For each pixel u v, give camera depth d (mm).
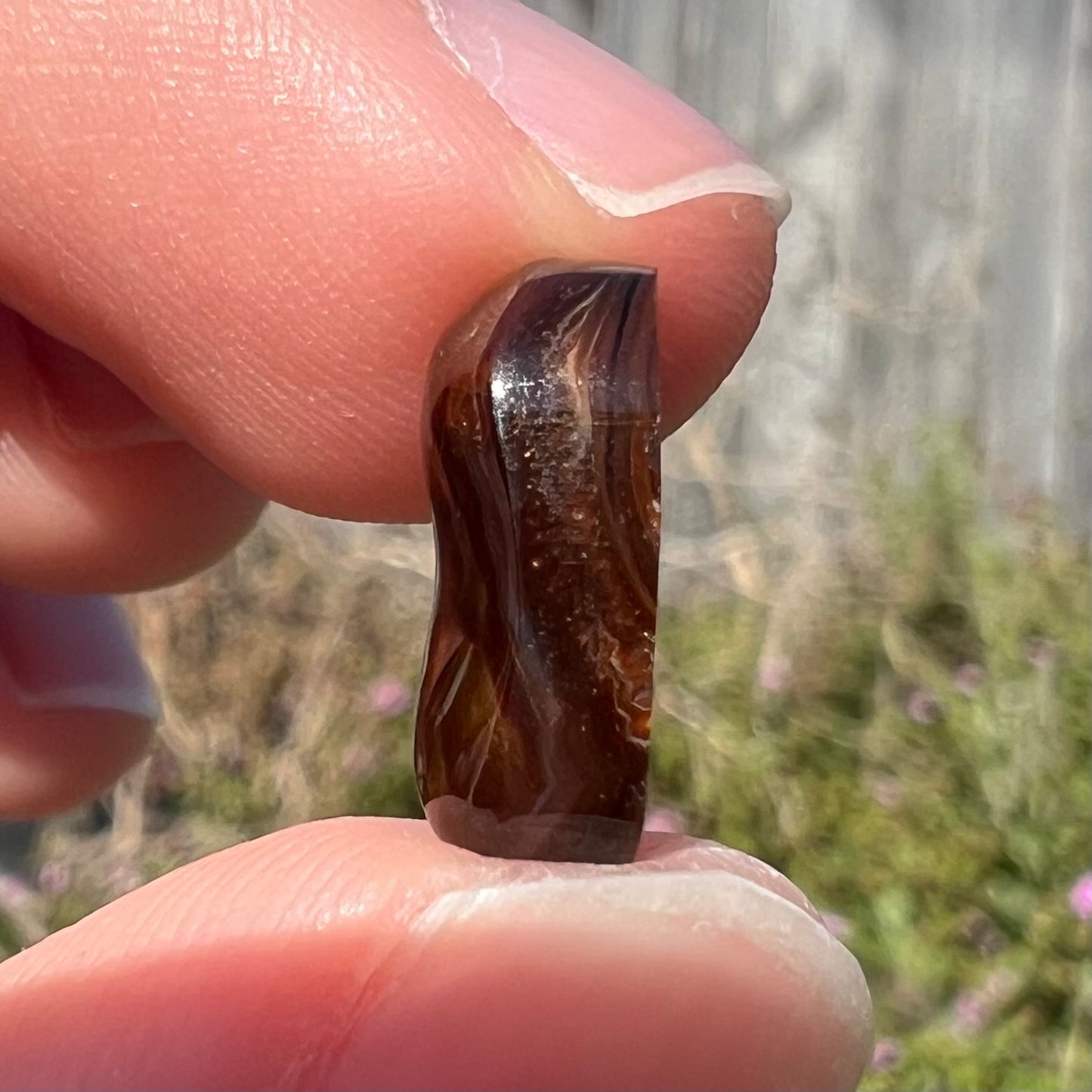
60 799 59
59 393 50
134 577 54
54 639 58
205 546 55
